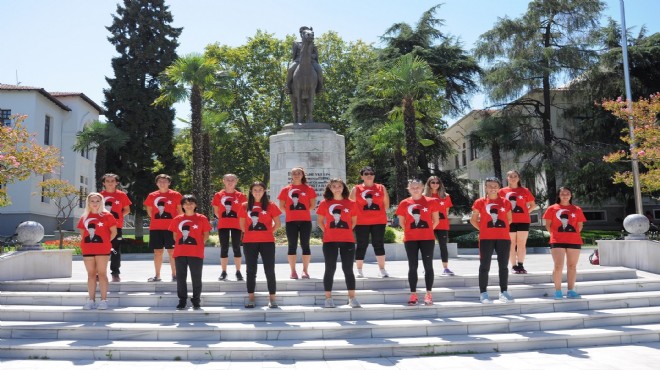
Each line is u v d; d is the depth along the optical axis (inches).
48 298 326.3
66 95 1461.6
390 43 1251.8
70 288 346.0
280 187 621.6
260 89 1494.8
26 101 1278.3
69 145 1451.8
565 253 328.5
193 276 304.0
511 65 1151.6
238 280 351.6
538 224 1366.9
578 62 1146.0
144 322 292.4
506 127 1165.7
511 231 375.9
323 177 617.3
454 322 281.4
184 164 1267.2
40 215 1305.4
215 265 549.0
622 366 230.7
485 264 316.2
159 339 270.2
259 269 464.8
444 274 367.2
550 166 1115.9
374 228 366.9
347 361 244.5
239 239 358.9
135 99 1186.0
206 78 937.5
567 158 1133.7
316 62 659.4
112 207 356.2
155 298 321.7
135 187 1195.9
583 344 272.5
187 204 309.1
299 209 354.3
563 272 377.7
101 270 307.4
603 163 1059.9
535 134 1182.3
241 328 270.2
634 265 413.1
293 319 292.7
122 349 251.8
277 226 314.0
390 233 621.3
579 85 1178.6
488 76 1181.1
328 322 286.5
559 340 269.4
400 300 323.9
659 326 295.1
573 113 1216.8
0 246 846.5
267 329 269.6
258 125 1480.1
